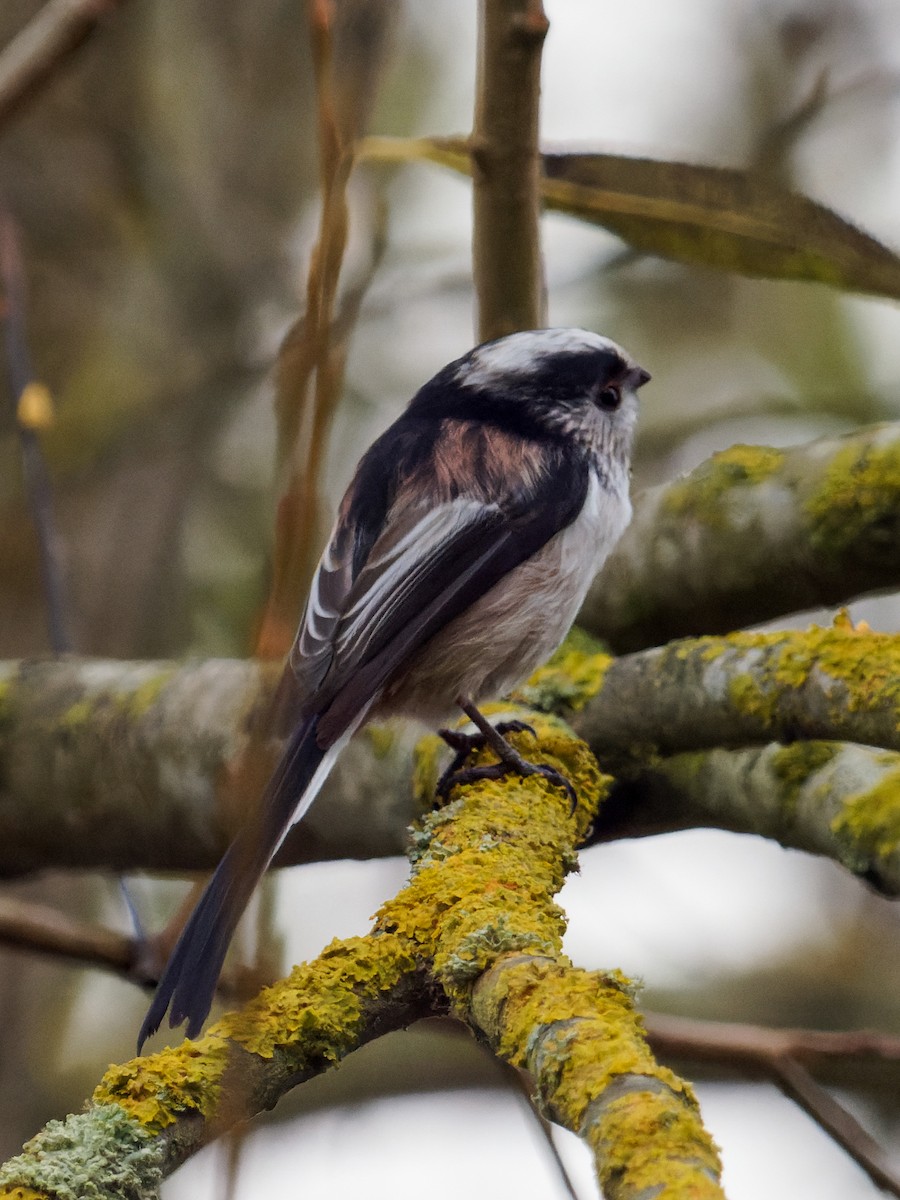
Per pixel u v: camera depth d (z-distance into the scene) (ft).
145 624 42.52
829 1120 30.27
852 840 24.07
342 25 28.63
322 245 18.62
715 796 27.61
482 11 29.55
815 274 31.42
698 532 31.24
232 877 21.43
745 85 45.80
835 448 29.96
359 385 45.65
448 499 30.45
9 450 44.47
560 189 31.99
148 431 44.01
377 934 20.21
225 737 31.78
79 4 32.48
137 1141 16.84
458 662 30.01
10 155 45.27
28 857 34.58
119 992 42.98
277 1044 18.40
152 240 45.47
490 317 32.96
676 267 47.09
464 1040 38.83
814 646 25.50
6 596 43.37
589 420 32.86
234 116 45.55
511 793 25.99
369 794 30.78
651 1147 14.53
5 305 34.58
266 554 41.24
